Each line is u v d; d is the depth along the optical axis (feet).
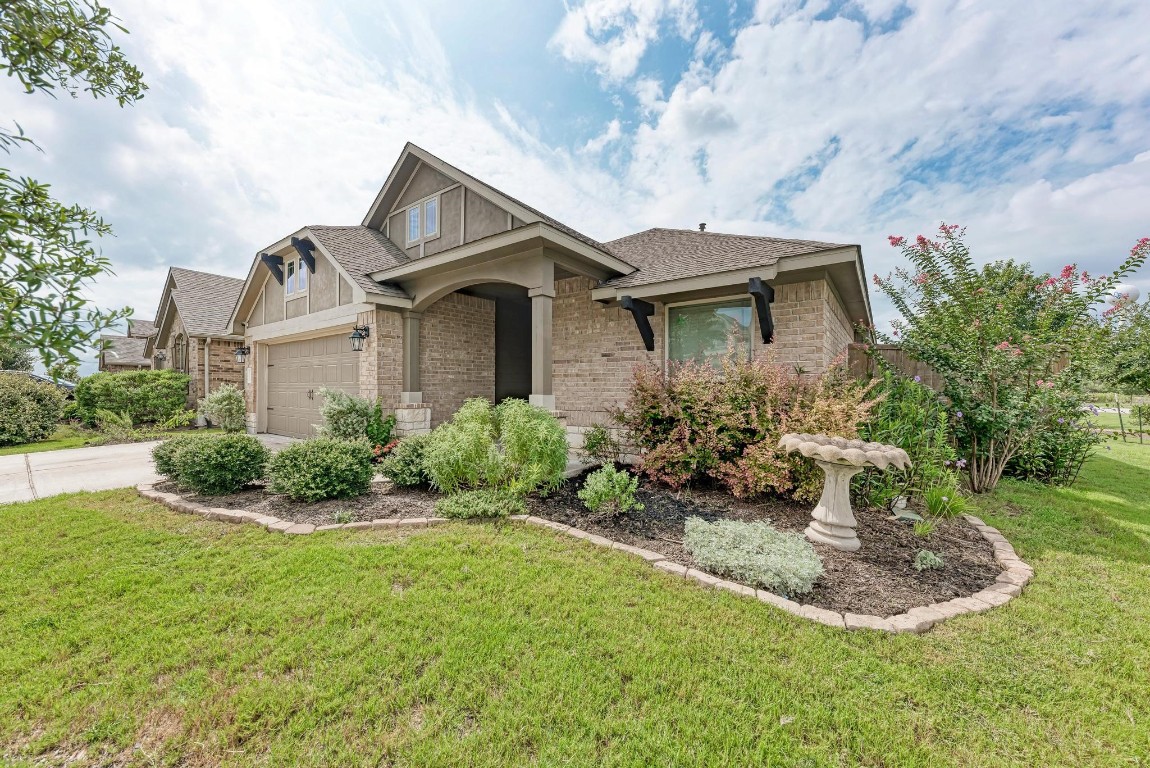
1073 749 6.77
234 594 10.42
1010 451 21.24
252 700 7.22
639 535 14.39
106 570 11.57
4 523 15.08
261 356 40.86
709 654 8.48
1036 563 13.01
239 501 17.47
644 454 20.15
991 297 21.88
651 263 26.99
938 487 16.87
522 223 27.17
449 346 34.17
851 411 16.34
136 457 28.89
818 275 21.26
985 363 20.61
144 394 45.70
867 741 6.78
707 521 15.44
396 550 12.62
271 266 37.68
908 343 24.30
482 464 17.67
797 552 11.57
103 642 8.67
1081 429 22.09
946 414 19.81
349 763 6.24
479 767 6.19
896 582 11.61
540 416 19.02
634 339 27.04
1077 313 20.76
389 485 19.93
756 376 18.89
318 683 7.61
